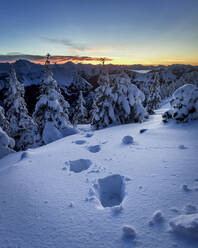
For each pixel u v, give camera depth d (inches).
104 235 64.4
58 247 61.1
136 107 430.6
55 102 453.1
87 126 717.9
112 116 438.6
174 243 56.1
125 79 449.7
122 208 80.1
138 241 59.1
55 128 456.1
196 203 76.0
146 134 245.8
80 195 98.0
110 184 121.0
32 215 81.4
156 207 77.2
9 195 102.2
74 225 72.1
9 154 321.1
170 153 151.7
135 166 133.1
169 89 2326.5
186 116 264.2
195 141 177.8
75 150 206.1
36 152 214.8
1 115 547.8
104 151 190.1
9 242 65.2
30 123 626.5
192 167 115.4
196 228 56.2
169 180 102.0
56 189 107.0
